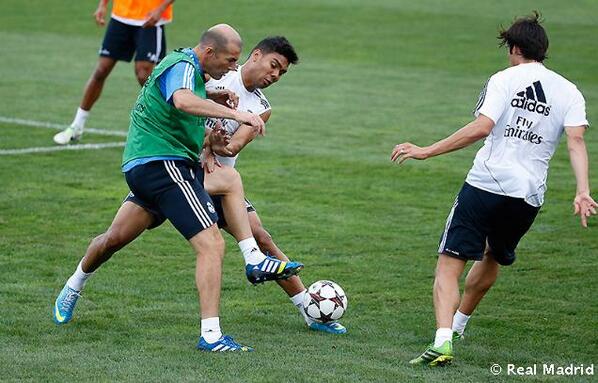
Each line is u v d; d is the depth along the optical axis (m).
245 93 26.14
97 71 49.62
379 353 23.97
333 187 42.50
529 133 23.16
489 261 25.05
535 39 23.33
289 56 25.91
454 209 23.75
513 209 23.34
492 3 109.75
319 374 21.98
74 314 26.80
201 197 24.17
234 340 24.84
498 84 23.05
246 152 48.41
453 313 23.34
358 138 52.09
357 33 91.06
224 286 30.08
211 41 23.89
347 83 69.00
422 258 33.19
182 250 33.75
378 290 29.84
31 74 70.00
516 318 27.34
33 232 35.47
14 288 29.08
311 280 30.70
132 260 32.41
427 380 21.81
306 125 55.12
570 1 111.75
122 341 24.44
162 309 27.45
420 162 47.09
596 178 44.62
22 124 53.84
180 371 22.03
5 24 93.44
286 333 25.70
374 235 35.81
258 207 39.22
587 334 26.03
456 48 85.06
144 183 24.20
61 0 106.06
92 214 38.00
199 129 24.52
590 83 70.38
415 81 70.44
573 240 35.47
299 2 105.62
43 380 21.28
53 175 43.59
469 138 22.61
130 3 49.34
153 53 49.94
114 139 50.97
